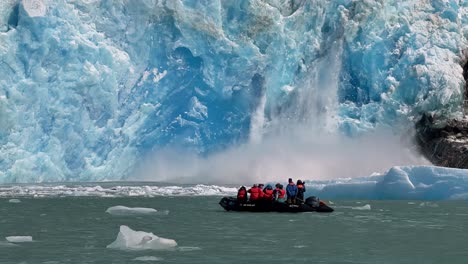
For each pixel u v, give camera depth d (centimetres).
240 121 5209
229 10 5103
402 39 5203
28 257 1574
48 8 4572
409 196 3388
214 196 3609
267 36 5112
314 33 5250
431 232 2070
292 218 2484
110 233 2025
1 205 2988
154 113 5084
